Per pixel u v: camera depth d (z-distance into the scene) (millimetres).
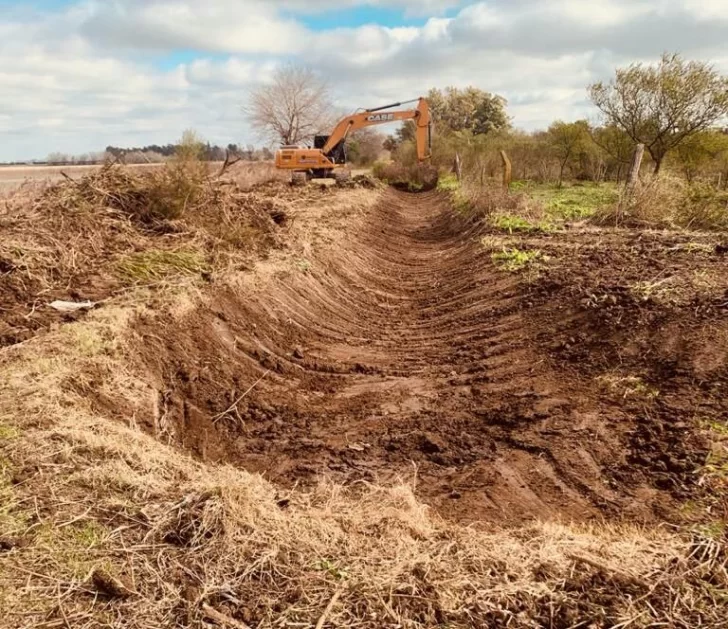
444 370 6629
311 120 39875
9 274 6297
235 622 2559
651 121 17578
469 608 2682
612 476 4219
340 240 12078
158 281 7004
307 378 6520
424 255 13852
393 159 42531
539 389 5734
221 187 11062
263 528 3189
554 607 2697
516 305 8117
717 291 6484
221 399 5605
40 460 3498
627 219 12406
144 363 5410
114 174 9531
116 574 2756
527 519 3830
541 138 31953
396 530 3324
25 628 2434
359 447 5008
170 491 3447
